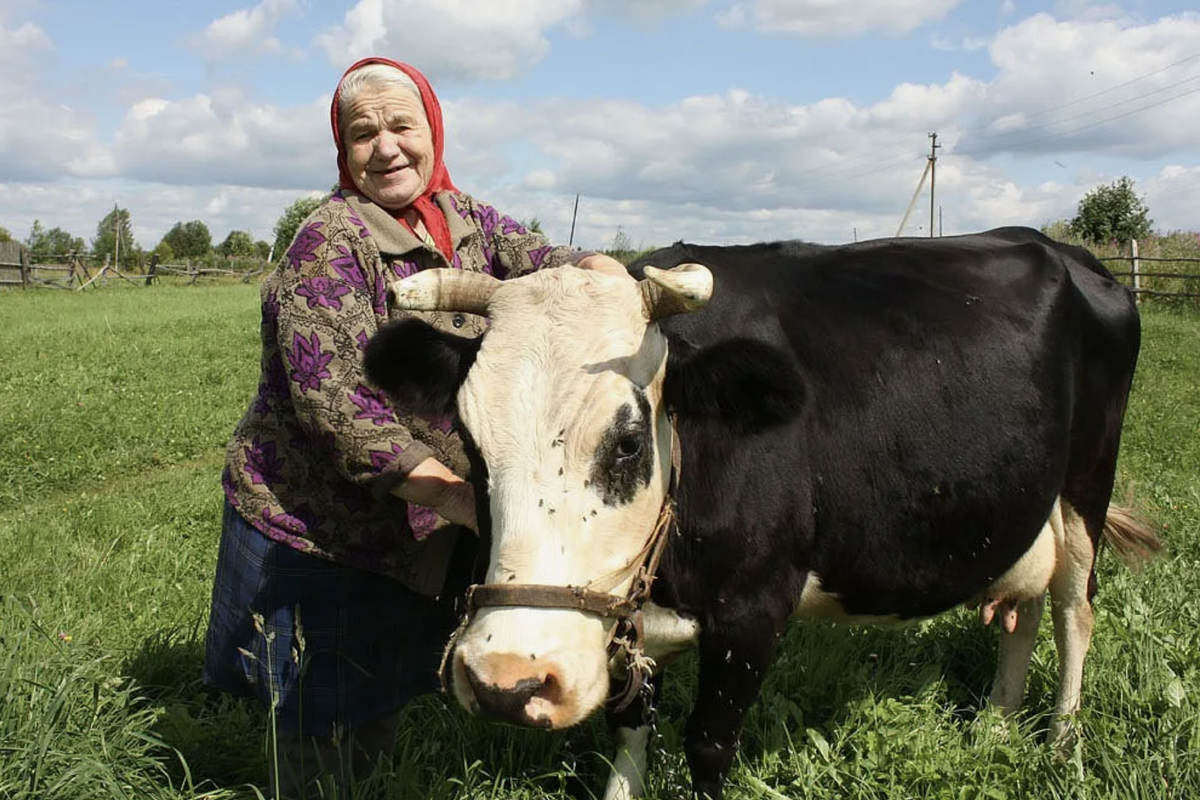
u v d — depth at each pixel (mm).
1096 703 4230
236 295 33312
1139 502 6613
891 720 3977
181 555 6094
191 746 3719
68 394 12195
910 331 3797
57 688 3477
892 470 3648
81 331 19703
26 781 3082
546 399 2590
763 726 4078
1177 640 4516
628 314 2758
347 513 3227
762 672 3441
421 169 3311
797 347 3566
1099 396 4520
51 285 36500
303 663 3201
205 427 10688
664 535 2908
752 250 3895
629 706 3650
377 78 3225
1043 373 4113
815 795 3615
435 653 3553
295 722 3352
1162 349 16000
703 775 3428
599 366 2633
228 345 17641
